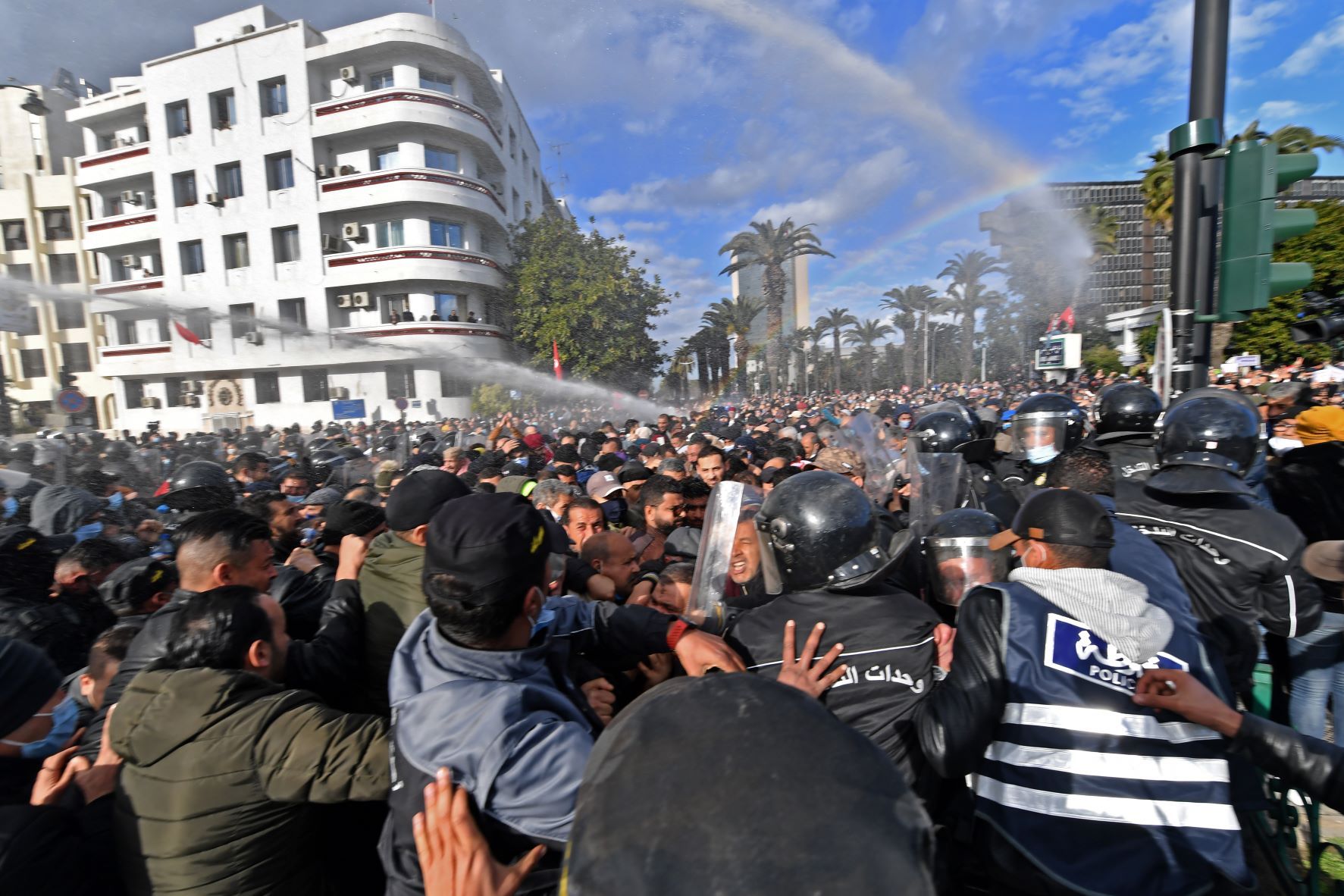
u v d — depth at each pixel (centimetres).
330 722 154
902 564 271
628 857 58
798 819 58
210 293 3062
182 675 159
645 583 250
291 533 386
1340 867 263
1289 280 406
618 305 3066
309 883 166
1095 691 155
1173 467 247
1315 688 307
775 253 3628
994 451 446
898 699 168
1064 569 170
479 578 129
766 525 186
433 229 2952
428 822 113
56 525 478
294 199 2928
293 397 3083
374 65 2889
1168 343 431
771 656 176
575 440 1136
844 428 468
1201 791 150
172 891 149
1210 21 393
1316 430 336
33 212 3481
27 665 169
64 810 153
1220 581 231
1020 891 154
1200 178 414
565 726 125
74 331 3512
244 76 2923
